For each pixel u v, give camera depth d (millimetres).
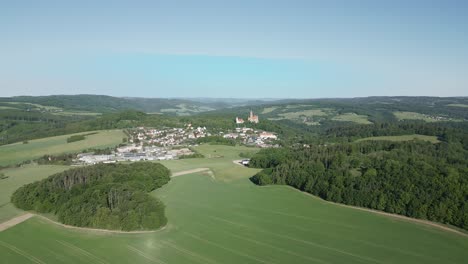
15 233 100062
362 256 87000
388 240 96438
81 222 104938
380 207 119875
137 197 114688
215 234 100250
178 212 119562
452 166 134125
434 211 109375
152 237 97812
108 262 83250
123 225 102562
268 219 112812
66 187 131000
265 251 89500
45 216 113625
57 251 88938
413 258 86250
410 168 129125
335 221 111125
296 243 94312
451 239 97125
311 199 135375
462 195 110812
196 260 84375
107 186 125812
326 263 83438
